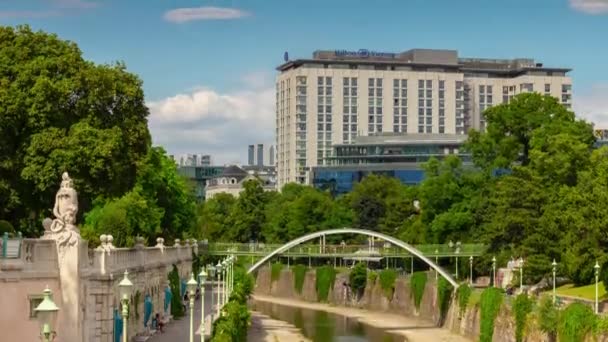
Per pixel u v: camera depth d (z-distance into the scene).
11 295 53.78
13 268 53.69
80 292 57.22
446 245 156.62
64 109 86.12
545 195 126.44
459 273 161.75
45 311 38.72
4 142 83.31
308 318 158.00
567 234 109.00
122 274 69.75
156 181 128.50
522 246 121.69
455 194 166.50
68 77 86.69
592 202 102.88
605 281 99.31
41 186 81.88
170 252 111.31
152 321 90.94
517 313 103.19
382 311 167.75
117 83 89.50
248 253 167.25
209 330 93.44
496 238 131.38
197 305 125.62
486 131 163.62
